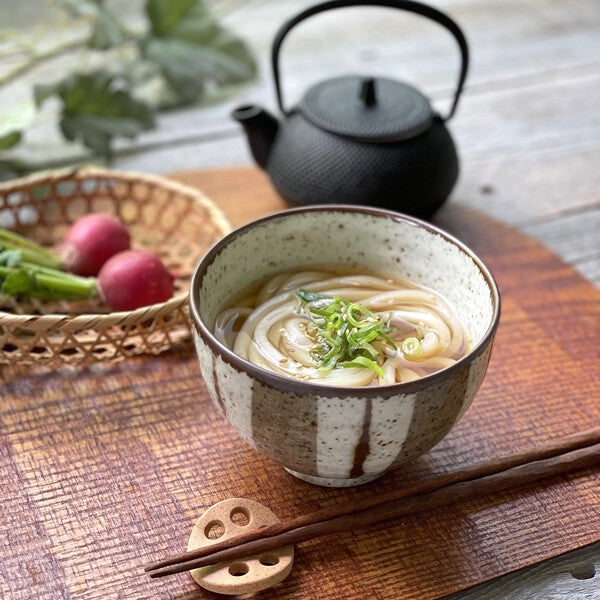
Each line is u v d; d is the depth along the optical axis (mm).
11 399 1042
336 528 961
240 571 952
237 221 1201
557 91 1438
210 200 1165
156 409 1042
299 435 943
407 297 1030
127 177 1174
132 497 988
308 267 1054
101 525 973
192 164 1307
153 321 1071
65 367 1067
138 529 972
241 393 942
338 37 1527
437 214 1230
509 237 1203
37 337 1049
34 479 995
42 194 1206
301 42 1513
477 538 975
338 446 943
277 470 1008
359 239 1047
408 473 1008
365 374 978
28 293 1102
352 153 1162
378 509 972
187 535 971
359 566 960
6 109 1363
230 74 1396
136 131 1303
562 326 1112
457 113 1392
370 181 1160
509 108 1404
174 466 1008
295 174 1178
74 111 1296
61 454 1010
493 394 1058
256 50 1488
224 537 958
